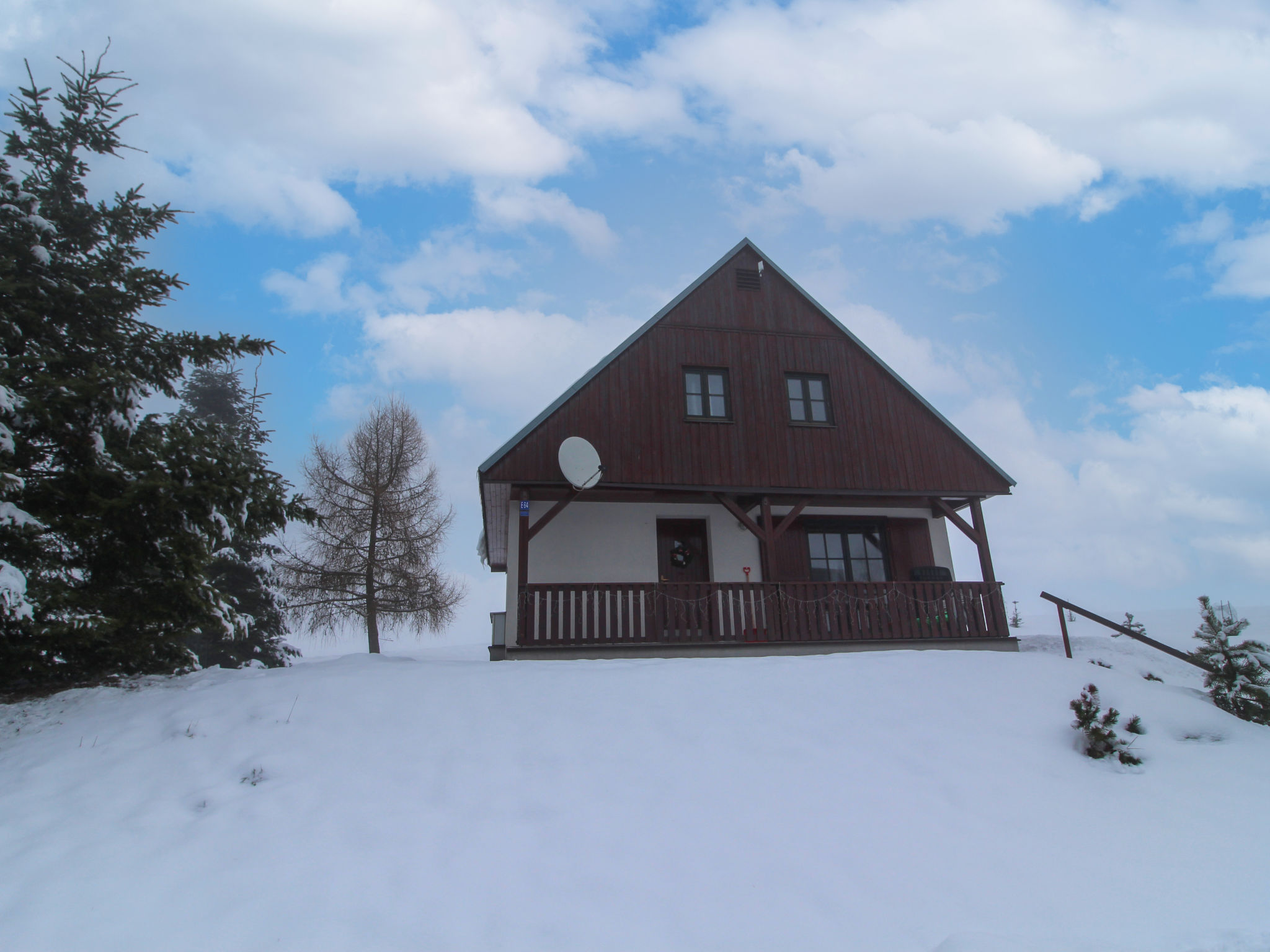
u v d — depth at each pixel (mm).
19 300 7344
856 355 13797
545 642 10617
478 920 3953
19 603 5863
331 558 17422
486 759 5809
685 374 12867
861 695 7535
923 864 4738
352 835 4688
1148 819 5496
